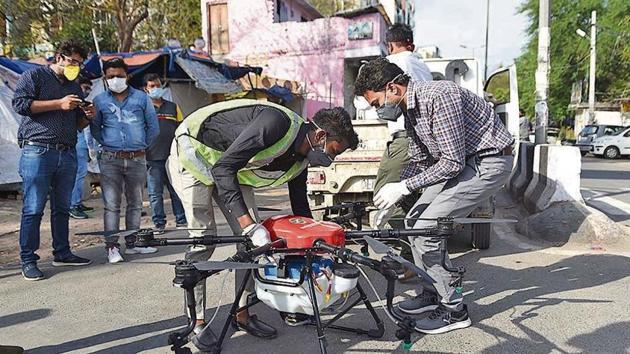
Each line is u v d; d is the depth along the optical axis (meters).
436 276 3.63
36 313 4.22
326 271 2.97
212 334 3.53
